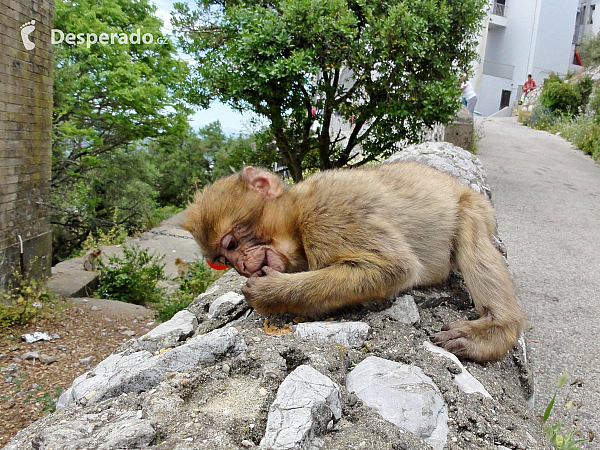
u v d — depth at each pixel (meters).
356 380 0.36
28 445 0.30
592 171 2.46
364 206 0.46
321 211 0.46
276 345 0.39
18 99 1.38
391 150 1.79
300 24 1.54
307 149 1.85
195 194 0.51
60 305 1.45
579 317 1.07
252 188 0.48
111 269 1.78
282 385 0.32
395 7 1.56
